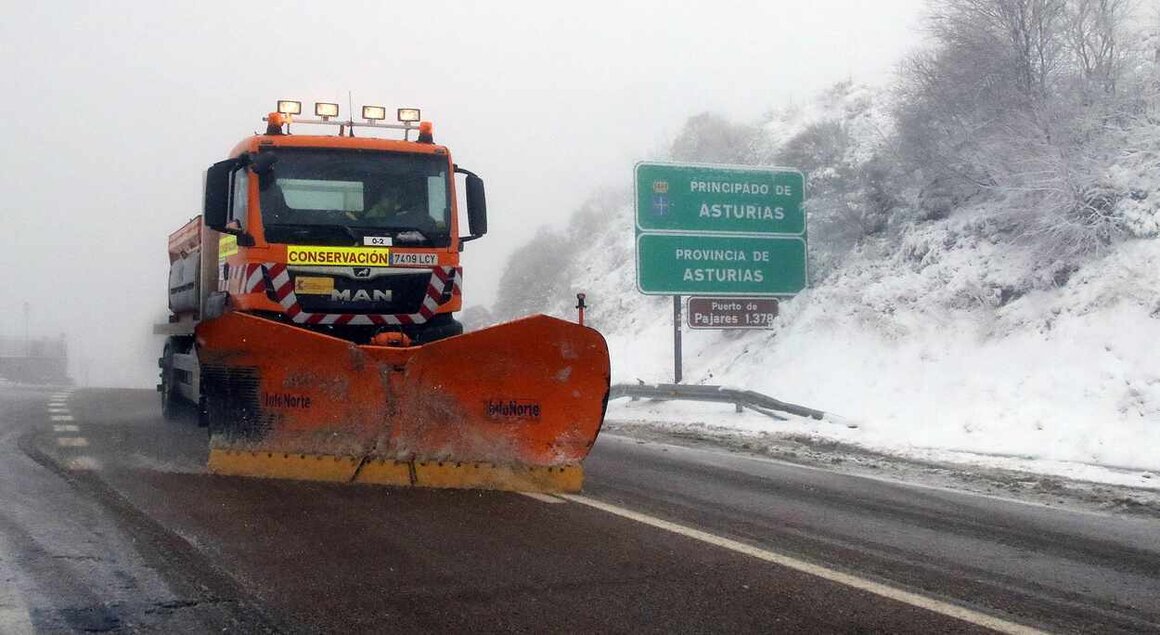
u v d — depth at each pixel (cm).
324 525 703
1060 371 1324
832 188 2034
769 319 1961
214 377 834
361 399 823
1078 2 1634
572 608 534
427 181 1073
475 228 1124
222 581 572
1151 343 1266
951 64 1741
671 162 1889
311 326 1018
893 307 1691
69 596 540
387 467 824
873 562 643
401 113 1138
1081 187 1467
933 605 546
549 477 835
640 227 1866
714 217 1906
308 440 828
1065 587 594
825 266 2023
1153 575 625
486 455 829
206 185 1031
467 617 518
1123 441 1135
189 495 793
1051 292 1471
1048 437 1208
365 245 1031
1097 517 818
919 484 981
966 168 1722
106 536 663
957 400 1405
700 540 690
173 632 489
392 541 665
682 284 1883
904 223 1891
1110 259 1416
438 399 826
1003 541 719
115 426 1312
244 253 1018
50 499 780
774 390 1769
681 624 510
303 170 1037
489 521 727
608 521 741
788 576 601
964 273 1617
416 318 1046
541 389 835
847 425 1435
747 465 1103
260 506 755
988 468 1080
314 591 558
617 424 1595
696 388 1677
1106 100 1552
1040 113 1529
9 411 1554
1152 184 1445
